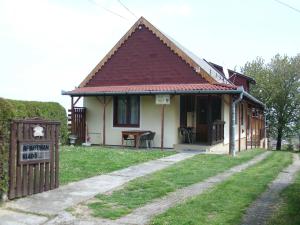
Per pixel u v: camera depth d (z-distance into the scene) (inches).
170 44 536.7
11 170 216.2
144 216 190.1
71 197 226.5
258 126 809.5
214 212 193.2
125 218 187.0
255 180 279.9
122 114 537.0
